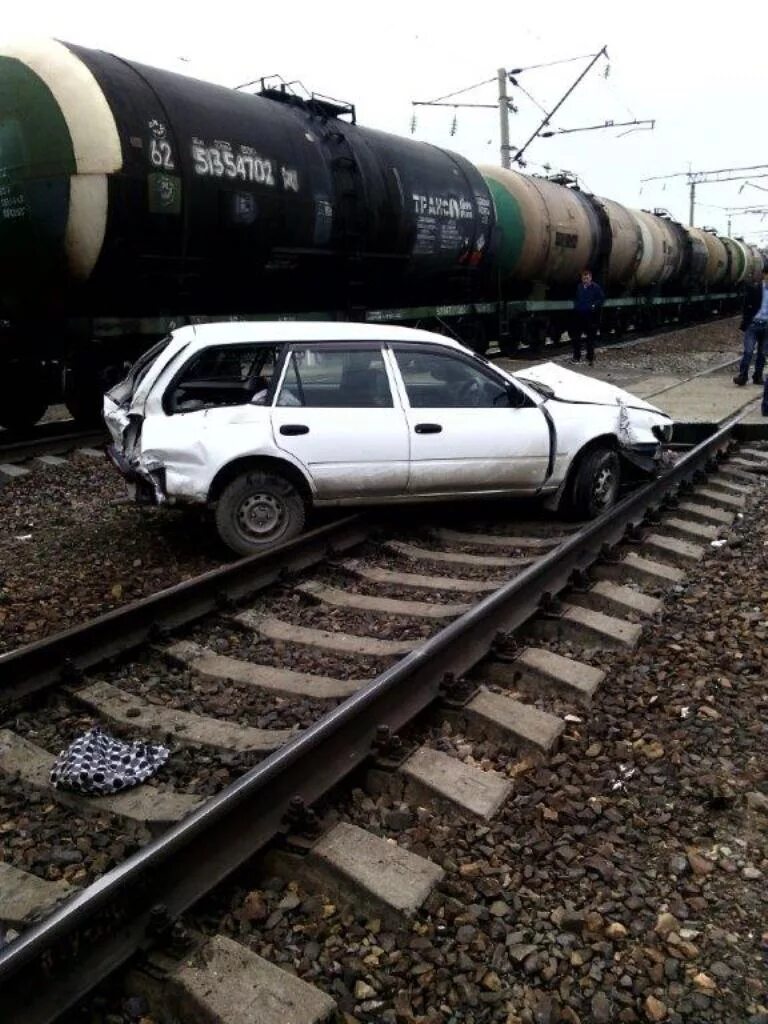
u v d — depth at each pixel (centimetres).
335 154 1240
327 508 691
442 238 1485
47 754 388
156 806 346
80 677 455
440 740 401
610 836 338
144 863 271
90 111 930
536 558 654
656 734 412
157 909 270
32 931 243
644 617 548
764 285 1498
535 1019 257
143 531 739
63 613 565
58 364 1148
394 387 679
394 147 1407
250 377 658
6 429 1201
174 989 253
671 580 612
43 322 1021
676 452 1080
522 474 720
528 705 436
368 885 296
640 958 278
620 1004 263
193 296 1104
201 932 281
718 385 1567
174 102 1021
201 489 628
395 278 1429
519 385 720
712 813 354
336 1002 260
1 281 1002
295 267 1202
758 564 643
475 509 806
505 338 2002
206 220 1042
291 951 279
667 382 1614
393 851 314
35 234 949
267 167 1113
